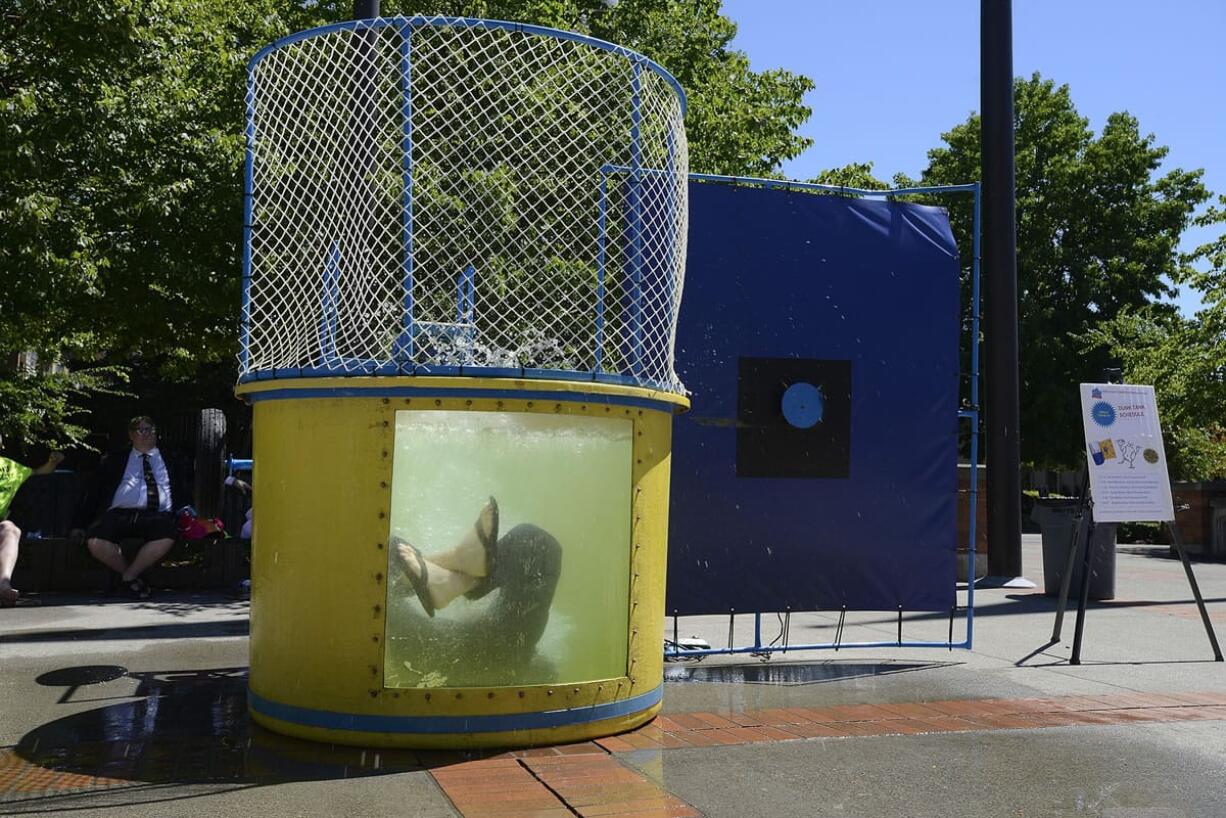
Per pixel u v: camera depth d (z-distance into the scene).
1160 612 9.62
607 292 5.54
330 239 5.51
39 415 15.68
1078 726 5.17
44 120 9.12
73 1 8.73
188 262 10.77
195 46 11.36
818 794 4.03
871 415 6.96
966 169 33.91
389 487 4.53
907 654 7.27
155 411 20.55
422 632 4.54
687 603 6.64
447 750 4.52
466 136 5.40
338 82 5.13
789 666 6.77
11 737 4.72
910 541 7.02
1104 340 27.70
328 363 5.00
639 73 5.39
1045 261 34.81
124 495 9.44
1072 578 10.77
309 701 4.61
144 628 7.77
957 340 7.16
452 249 5.33
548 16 14.59
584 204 6.01
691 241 6.71
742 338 6.75
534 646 4.66
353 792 3.96
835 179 20.42
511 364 5.32
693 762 4.44
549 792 4.01
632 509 4.92
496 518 4.62
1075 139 35.75
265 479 4.86
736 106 17.77
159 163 10.59
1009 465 11.94
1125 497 7.33
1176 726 5.19
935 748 4.72
